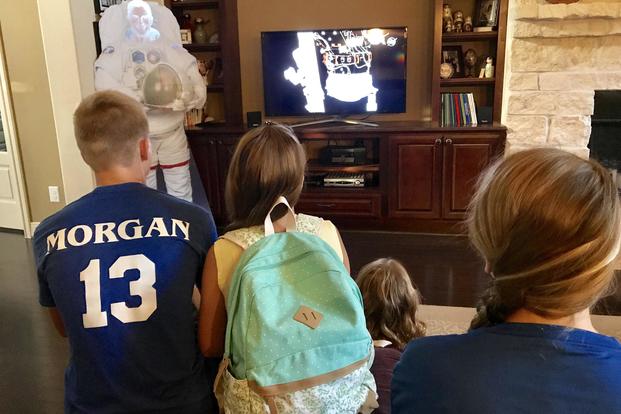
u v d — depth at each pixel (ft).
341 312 3.42
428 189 13.99
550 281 1.98
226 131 14.55
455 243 13.46
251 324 3.31
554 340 2.03
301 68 14.87
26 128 14.43
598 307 9.69
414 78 15.31
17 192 14.98
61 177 14.56
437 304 10.14
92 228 3.64
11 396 7.71
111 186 3.77
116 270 3.55
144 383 3.59
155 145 13.12
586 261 1.94
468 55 14.47
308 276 3.47
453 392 2.03
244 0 15.51
